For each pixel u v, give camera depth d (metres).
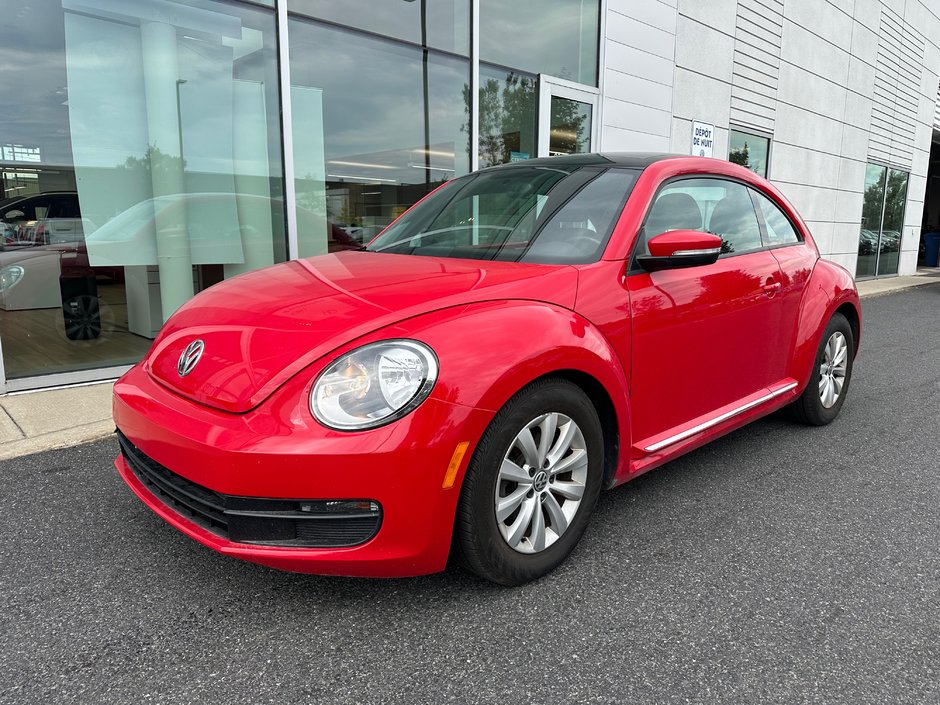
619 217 2.52
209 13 5.00
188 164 5.07
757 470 3.20
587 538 2.47
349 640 1.84
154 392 2.05
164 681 1.67
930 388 4.96
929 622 1.97
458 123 6.84
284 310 2.05
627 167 2.79
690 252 2.36
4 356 4.40
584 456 2.20
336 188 5.93
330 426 1.71
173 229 5.06
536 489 2.08
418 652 1.79
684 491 2.93
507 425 1.92
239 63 5.21
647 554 2.35
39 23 4.35
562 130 7.88
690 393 2.69
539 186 2.84
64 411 3.82
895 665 1.77
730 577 2.21
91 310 4.75
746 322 2.95
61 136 4.52
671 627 1.92
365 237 6.22
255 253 5.50
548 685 1.67
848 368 3.99
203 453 1.75
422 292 2.05
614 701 1.62
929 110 16.70
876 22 13.59
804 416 3.78
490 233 2.71
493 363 1.87
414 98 6.41
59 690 1.63
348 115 5.93
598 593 2.09
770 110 11.11
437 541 1.83
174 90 4.93
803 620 1.97
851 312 3.94
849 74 13.03
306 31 5.52
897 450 3.51
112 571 2.19
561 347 2.02
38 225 4.46
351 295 2.08
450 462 1.80
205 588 2.09
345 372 1.77
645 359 2.43
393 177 6.36
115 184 4.77
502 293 2.09
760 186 3.37
